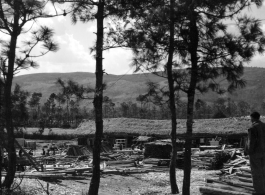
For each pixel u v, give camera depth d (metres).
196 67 10.45
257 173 8.12
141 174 21.70
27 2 9.95
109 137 58.41
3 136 10.87
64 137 75.81
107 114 137.12
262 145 8.08
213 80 10.56
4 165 15.35
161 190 14.92
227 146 43.50
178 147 34.75
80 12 11.71
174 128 13.07
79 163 30.12
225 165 22.53
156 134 55.53
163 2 10.14
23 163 19.61
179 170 24.92
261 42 9.62
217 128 52.69
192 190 12.23
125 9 10.95
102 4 11.19
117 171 21.41
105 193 15.14
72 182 16.45
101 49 11.14
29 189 12.52
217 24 10.22
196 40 10.38
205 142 52.59
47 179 16.38
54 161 31.80
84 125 59.34
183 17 9.93
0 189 10.10
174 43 10.90
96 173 11.25
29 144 55.97
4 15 10.33
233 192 9.11
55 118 94.75
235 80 10.12
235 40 9.81
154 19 10.06
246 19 9.71
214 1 9.42
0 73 10.51
